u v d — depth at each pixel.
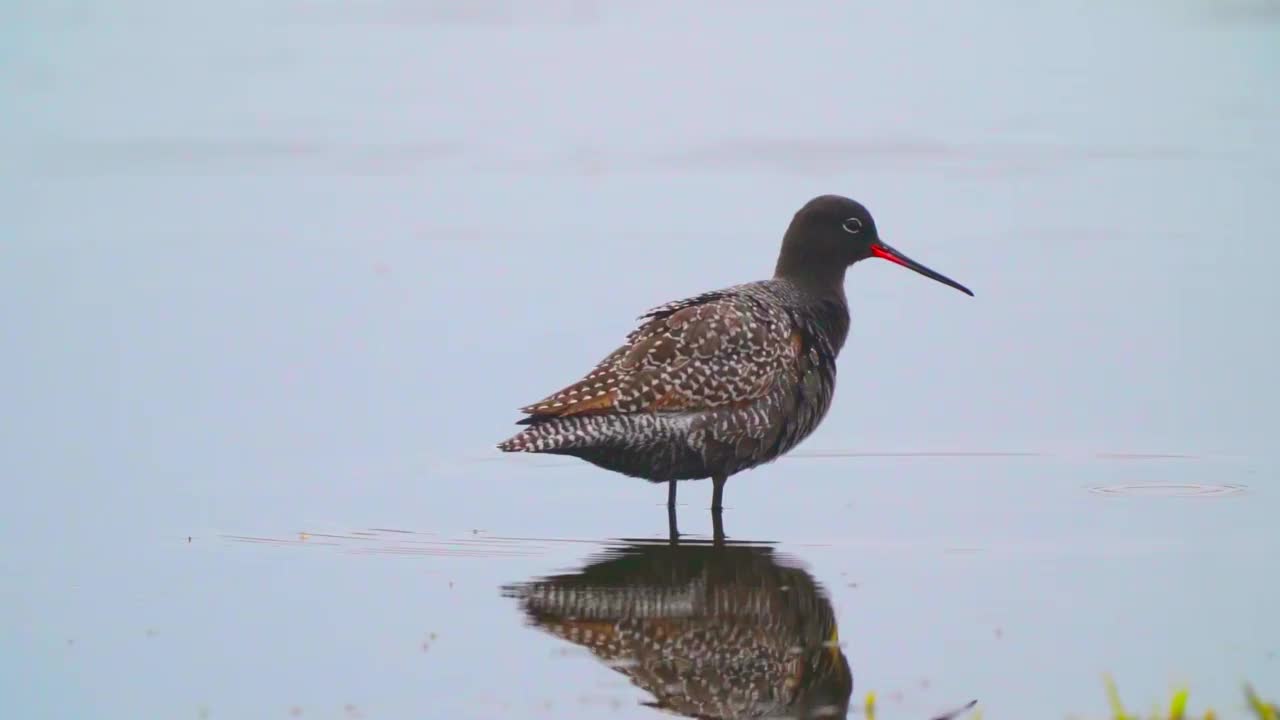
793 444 15.95
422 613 12.77
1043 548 14.07
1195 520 14.73
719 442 15.19
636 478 16.59
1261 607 12.54
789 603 12.86
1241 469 16.16
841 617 12.53
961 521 14.88
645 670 11.58
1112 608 12.60
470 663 11.71
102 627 12.58
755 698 11.06
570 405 14.77
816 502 15.66
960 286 17.03
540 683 11.34
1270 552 13.82
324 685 11.40
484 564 13.95
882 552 14.09
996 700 10.98
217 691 11.33
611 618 12.58
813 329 16.12
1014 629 12.21
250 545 14.48
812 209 16.81
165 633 12.44
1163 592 12.93
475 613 12.74
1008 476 16.22
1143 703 10.85
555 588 13.35
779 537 14.65
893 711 10.83
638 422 14.85
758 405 15.32
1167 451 16.78
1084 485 15.85
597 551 14.31
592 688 11.24
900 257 17.05
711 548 14.30
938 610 12.64
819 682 11.33
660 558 14.05
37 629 12.55
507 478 16.55
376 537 14.69
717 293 15.93
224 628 12.52
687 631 12.29
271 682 11.48
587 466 17.02
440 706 10.99
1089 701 10.94
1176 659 11.59
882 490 15.94
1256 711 10.15
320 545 14.50
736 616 12.59
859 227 16.88
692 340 15.15
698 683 11.31
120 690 11.40
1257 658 11.57
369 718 10.83
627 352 15.22
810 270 16.80
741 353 15.26
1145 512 15.00
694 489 16.27
